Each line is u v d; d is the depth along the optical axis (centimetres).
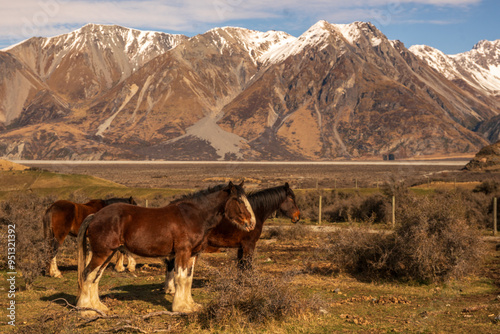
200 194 882
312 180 8269
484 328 749
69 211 1206
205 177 10319
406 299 988
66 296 988
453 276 1165
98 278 834
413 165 17250
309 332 736
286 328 753
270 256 1639
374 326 770
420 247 1152
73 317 752
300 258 1584
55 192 3631
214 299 813
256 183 7531
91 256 838
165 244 834
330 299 933
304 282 1168
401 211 1282
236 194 885
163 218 834
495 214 2305
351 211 2978
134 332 738
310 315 816
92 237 813
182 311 840
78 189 3872
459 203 1253
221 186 905
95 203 1272
